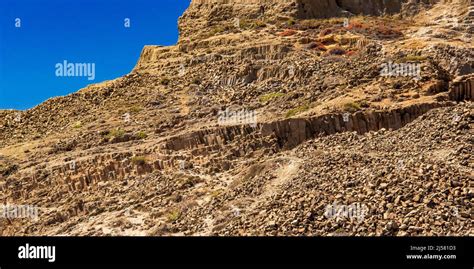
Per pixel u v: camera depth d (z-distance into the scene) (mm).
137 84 72188
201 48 80625
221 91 67188
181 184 46125
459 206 31797
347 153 41094
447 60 67250
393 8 95312
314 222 32344
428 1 95312
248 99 63156
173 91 69188
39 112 69562
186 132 54844
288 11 88688
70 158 54594
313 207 33344
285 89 63156
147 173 50156
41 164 54750
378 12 95062
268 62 70625
